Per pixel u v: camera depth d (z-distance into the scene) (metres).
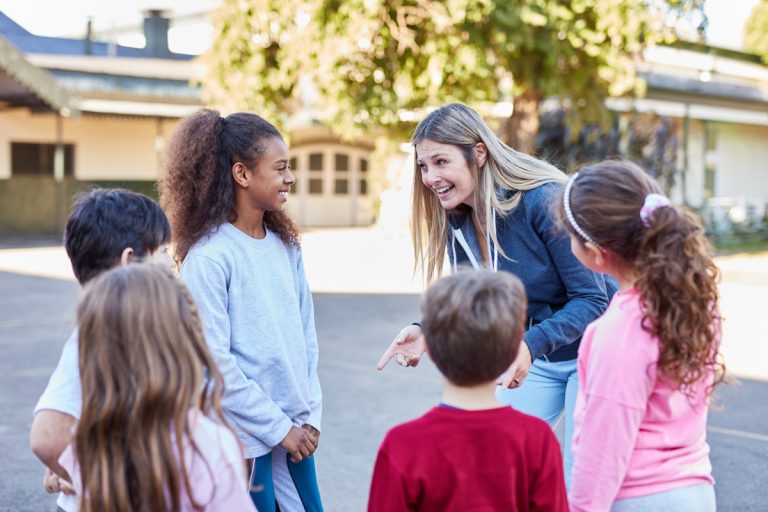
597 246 1.90
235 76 11.70
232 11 11.55
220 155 2.55
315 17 10.56
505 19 10.15
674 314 1.75
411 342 2.52
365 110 11.02
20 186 19.39
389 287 11.12
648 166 16.97
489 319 1.67
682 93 17.88
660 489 1.81
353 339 7.66
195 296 2.46
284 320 2.63
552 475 1.76
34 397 5.64
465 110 2.66
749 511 3.72
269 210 2.63
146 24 27.39
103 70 21.56
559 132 15.62
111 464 1.51
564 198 1.96
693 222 1.83
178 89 20.83
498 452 1.71
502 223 2.65
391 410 5.33
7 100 18.48
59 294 10.62
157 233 2.09
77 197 2.15
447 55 10.49
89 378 1.55
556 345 2.47
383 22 10.52
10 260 14.75
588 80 11.86
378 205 22.77
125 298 1.56
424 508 1.71
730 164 22.61
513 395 2.83
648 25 11.29
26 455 4.49
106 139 20.73
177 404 1.53
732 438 4.77
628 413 1.78
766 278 12.66
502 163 2.63
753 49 28.31
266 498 2.52
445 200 2.68
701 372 1.79
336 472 4.25
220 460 1.58
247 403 2.44
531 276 2.65
